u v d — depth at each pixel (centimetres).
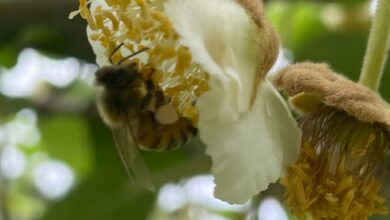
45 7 21
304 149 15
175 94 14
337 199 14
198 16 14
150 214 23
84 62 23
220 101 14
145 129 15
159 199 23
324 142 15
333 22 22
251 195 14
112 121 15
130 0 14
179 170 21
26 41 23
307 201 14
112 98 15
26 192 32
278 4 22
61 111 23
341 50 21
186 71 14
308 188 14
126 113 15
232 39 14
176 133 15
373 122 14
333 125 15
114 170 21
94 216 21
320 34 22
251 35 14
